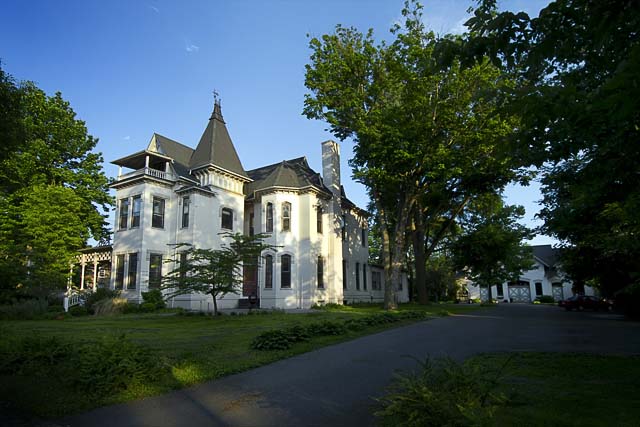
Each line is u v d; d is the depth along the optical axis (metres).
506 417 4.69
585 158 7.58
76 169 34.53
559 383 6.40
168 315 20.98
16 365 7.30
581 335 12.84
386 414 4.40
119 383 6.38
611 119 3.57
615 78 3.15
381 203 28.28
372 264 39.75
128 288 25.34
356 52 24.08
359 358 9.12
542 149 5.20
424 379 4.86
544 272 55.22
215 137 29.14
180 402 5.93
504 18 4.00
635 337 12.16
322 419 5.16
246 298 28.31
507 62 4.32
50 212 27.22
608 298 29.11
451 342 11.38
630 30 3.89
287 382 7.04
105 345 7.18
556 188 17.64
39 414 5.39
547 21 3.92
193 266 20.00
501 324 16.88
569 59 4.54
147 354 7.26
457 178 28.08
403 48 22.08
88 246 34.50
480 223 38.31
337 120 24.86
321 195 29.86
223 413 5.44
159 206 26.64
